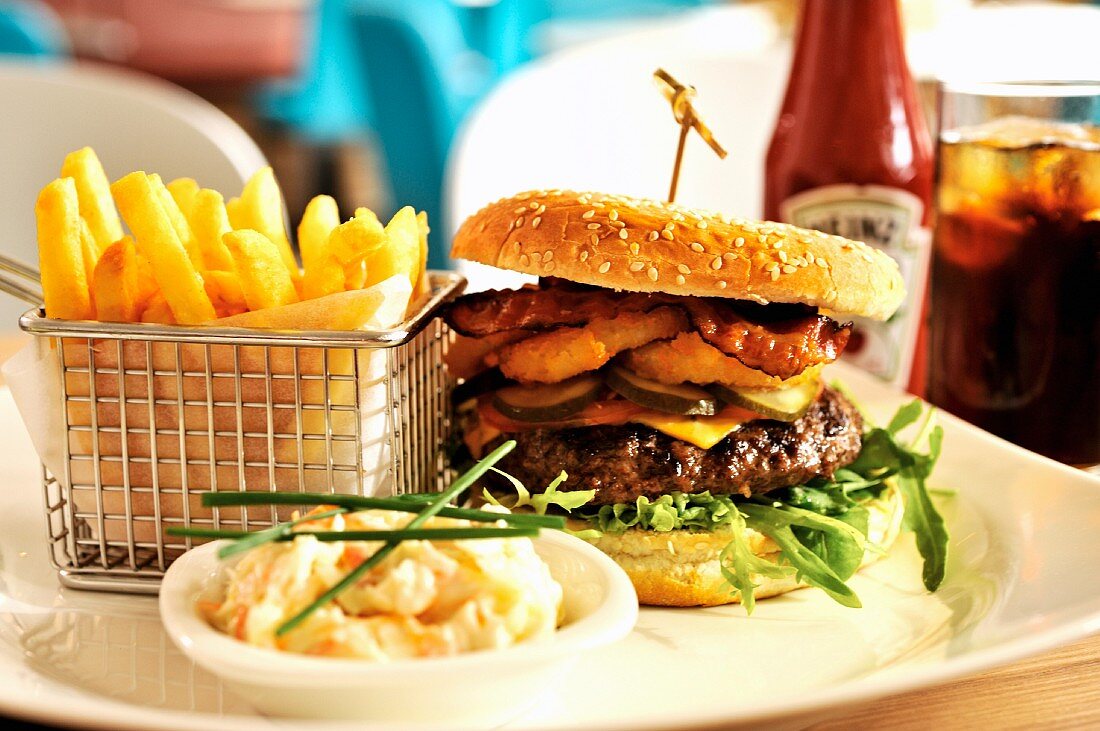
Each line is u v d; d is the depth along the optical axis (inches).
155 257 16.7
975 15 35.4
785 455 17.7
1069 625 15.4
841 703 14.2
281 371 16.9
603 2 67.4
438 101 55.1
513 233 17.8
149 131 27.8
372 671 14.0
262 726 13.8
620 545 17.4
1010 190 20.1
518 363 18.1
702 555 17.3
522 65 63.0
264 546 14.9
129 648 16.3
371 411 17.1
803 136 22.8
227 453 17.1
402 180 57.5
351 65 65.4
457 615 14.5
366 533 14.6
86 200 17.8
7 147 27.9
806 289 17.2
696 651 16.4
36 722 14.7
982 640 15.8
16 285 17.7
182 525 17.4
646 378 17.9
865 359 23.5
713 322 17.4
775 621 17.1
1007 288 20.4
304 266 18.1
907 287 23.0
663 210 17.6
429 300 18.2
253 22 68.1
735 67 32.5
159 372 17.0
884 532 18.4
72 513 17.4
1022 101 20.7
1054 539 17.6
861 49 22.3
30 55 51.5
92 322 16.8
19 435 20.5
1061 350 20.4
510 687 14.5
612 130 32.6
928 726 15.0
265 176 18.4
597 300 18.0
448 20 56.1
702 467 17.5
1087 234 20.0
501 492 18.2
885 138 22.4
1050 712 15.1
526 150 32.0
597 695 15.6
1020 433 20.9
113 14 66.7
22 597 17.2
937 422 20.8
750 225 17.6
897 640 16.5
